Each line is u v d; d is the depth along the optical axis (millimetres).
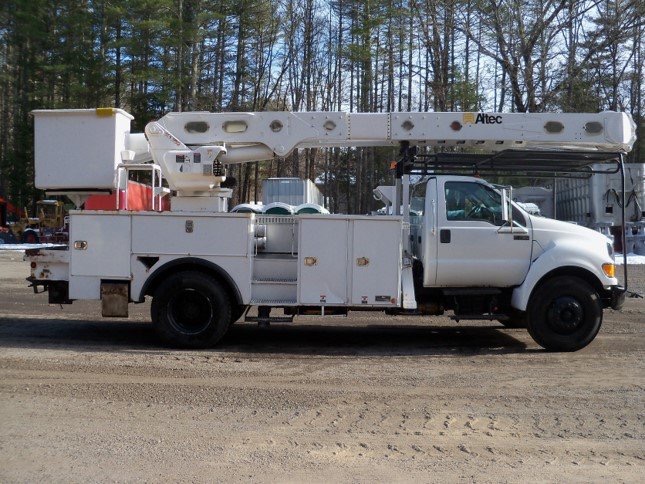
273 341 9883
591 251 9031
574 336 9062
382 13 33250
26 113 39906
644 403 6688
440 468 4988
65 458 5117
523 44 23484
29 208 42438
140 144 9680
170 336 9031
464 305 9391
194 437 5609
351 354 9023
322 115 9609
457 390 7148
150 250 8969
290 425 5949
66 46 37219
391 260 8898
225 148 9672
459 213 9156
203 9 35938
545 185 23750
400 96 36594
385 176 41500
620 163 9062
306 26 41125
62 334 10172
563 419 6168
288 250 9203
